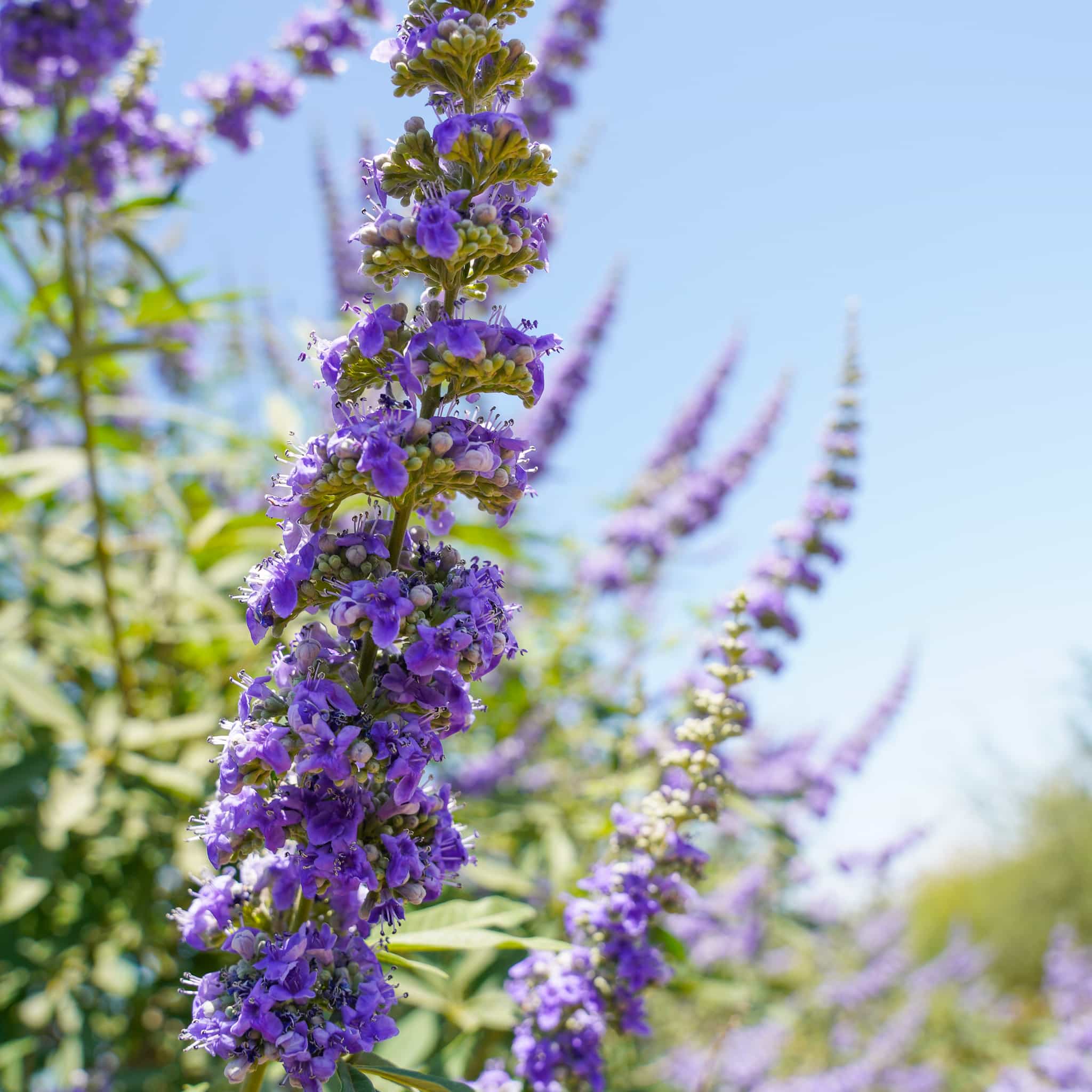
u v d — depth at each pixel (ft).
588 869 1.40
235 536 1.57
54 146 1.44
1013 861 7.81
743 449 2.18
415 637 0.81
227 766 0.80
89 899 1.54
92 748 1.39
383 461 0.79
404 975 1.19
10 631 1.57
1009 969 7.27
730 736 1.06
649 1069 1.98
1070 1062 2.88
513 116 0.82
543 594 2.04
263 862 0.85
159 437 1.97
